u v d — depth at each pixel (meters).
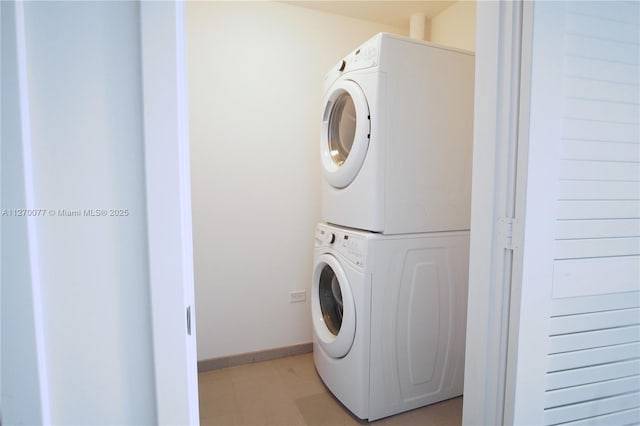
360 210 1.48
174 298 0.50
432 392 1.58
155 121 0.48
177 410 0.52
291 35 2.03
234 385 1.80
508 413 0.75
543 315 0.74
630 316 0.83
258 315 2.08
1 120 0.42
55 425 0.48
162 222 0.49
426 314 1.53
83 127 0.47
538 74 0.69
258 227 2.05
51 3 0.45
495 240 0.77
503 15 0.73
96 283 0.48
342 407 1.61
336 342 1.55
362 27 2.21
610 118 0.76
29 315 0.44
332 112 1.79
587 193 0.75
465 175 1.58
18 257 0.44
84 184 0.47
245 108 1.97
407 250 1.46
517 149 0.72
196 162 1.89
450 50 1.50
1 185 0.42
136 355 0.50
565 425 0.79
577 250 0.76
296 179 2.12
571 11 0.71
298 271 2.16
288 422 1.50
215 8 1.86
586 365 0.80
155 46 0.47
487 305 0.79
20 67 0.43
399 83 1.41
